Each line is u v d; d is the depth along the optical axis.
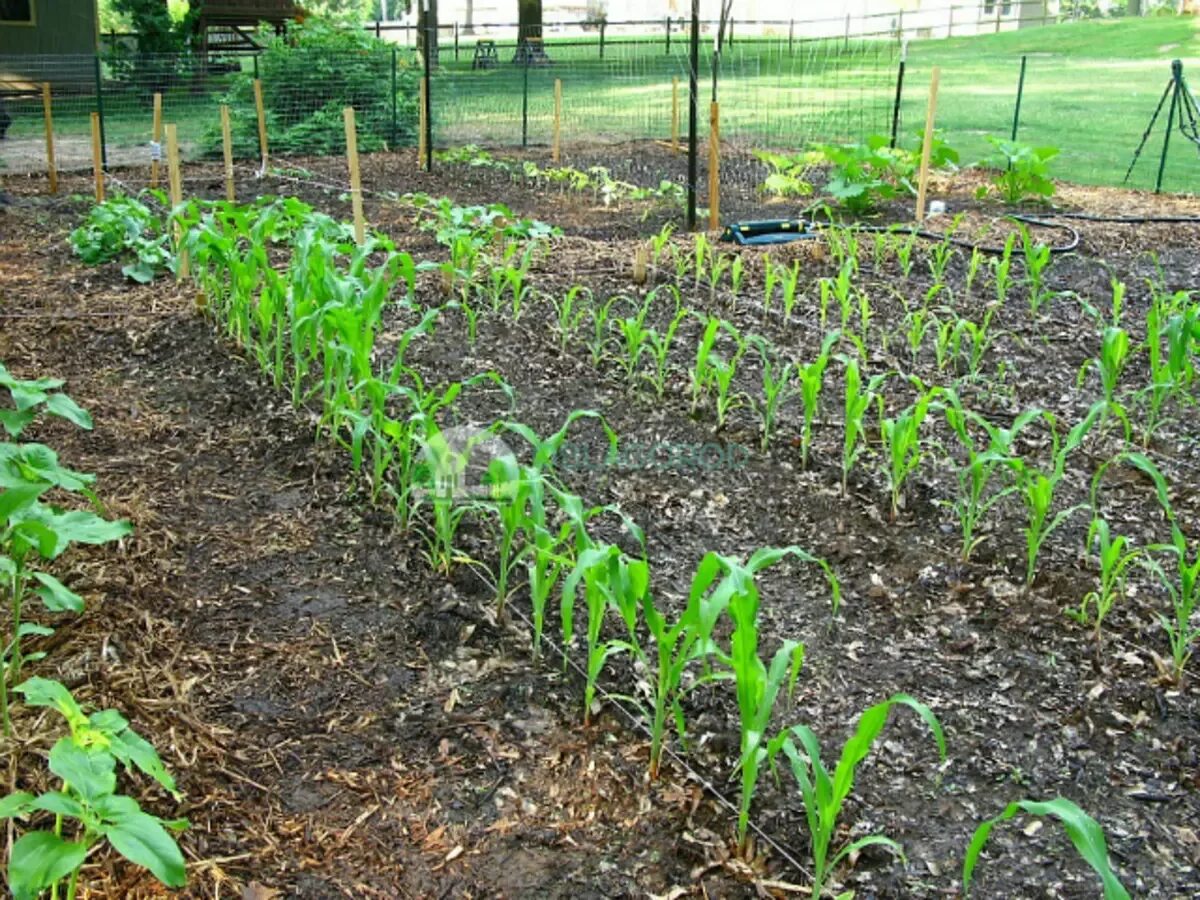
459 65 24.66
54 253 8.86
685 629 2.99
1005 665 3.49
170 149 7.70
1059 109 17.12
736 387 5.78
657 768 3.01
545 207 11.47
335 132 15.95
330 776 2.97
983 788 2.97
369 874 2.65
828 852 2.73
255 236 6.35
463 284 7.50
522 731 3.18
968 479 4.69
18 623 3.09
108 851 2.56
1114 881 2.02
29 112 20.27
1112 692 3.36
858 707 3.29
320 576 3.97
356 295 5.33
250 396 5.59
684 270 7.86
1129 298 7.50
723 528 4.35
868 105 16.61
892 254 8.58
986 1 39.50
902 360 6.24
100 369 6.09
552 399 5.59
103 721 2.30
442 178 13.45
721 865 2.70
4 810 2.01
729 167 13.85
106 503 4.36
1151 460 4.93
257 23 24.77
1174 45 22.78
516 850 2.75
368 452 4.89
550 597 3.83
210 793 2.84
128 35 23.84
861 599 3.87
